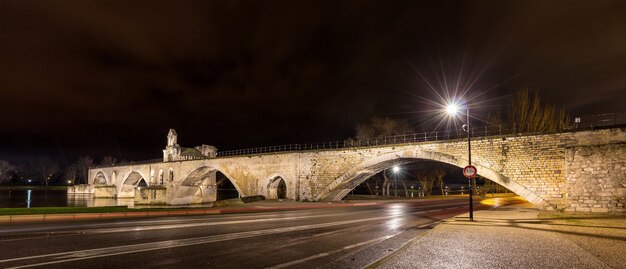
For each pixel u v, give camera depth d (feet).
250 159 173.17
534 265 28.17
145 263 29.73
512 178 96.63
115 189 300.61
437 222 64.69
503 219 63.87
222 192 359.87
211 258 31.81
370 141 196.44
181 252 34.35
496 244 36.91
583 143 86.22
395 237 43.91
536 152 93.45
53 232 48.57
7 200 257.75
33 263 29.50
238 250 35.63
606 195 76.02
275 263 30.09
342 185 139.03
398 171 218.59
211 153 277.85
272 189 167.02
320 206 119.96
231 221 65.67
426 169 214.28
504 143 99.19
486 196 197.06
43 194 349.41
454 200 158.10
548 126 130.00
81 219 72.28
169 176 235.81
